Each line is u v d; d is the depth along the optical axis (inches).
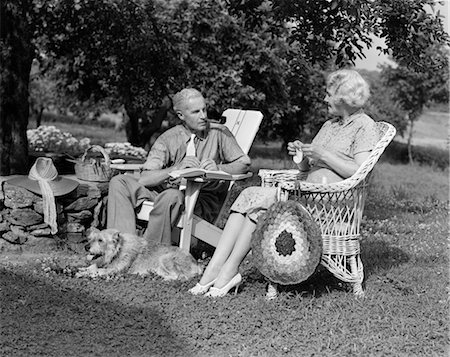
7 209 269.3
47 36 412.2
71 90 576.4
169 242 235.9
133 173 263.7
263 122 588.4
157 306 198.4
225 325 185.8
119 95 502.3
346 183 206.2
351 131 215.9
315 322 189.9
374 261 265.3
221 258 214.8
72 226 276.8
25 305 195.2
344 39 299.6
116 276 225.3
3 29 325.4
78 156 366.9
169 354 167.2
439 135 1146.0
